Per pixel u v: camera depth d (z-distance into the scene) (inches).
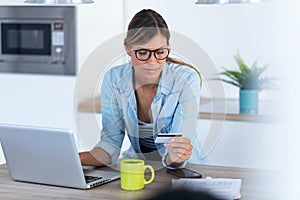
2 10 168.9
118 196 85.0
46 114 167.0
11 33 168.9
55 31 164.1
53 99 165.9
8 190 89.2
